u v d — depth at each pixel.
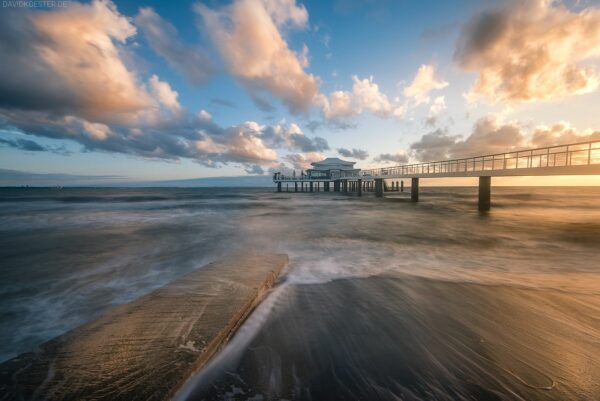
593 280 5.94
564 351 3.18
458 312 4.27
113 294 5.97
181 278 5.38
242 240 11.79
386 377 2.73
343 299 4.87
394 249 9.72
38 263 8.41
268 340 3.46
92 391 2.38
